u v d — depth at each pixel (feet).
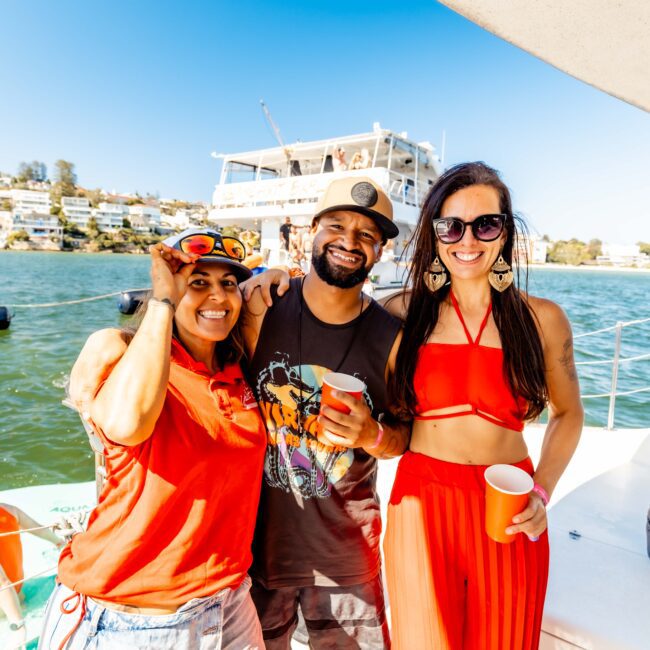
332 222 5.72
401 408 5.74
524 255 5.57
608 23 4.37
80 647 4.26
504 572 4.88
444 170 5.67
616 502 8.48
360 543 5.95
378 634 6.11
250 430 4.99
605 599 6.08
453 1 4.54
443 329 5.53
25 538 10.99
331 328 5.85
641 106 5.85
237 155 65.62
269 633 6.06
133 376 3.86
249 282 6.14
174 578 4.37
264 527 5.89
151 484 4.29
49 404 29.50
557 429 5.72
